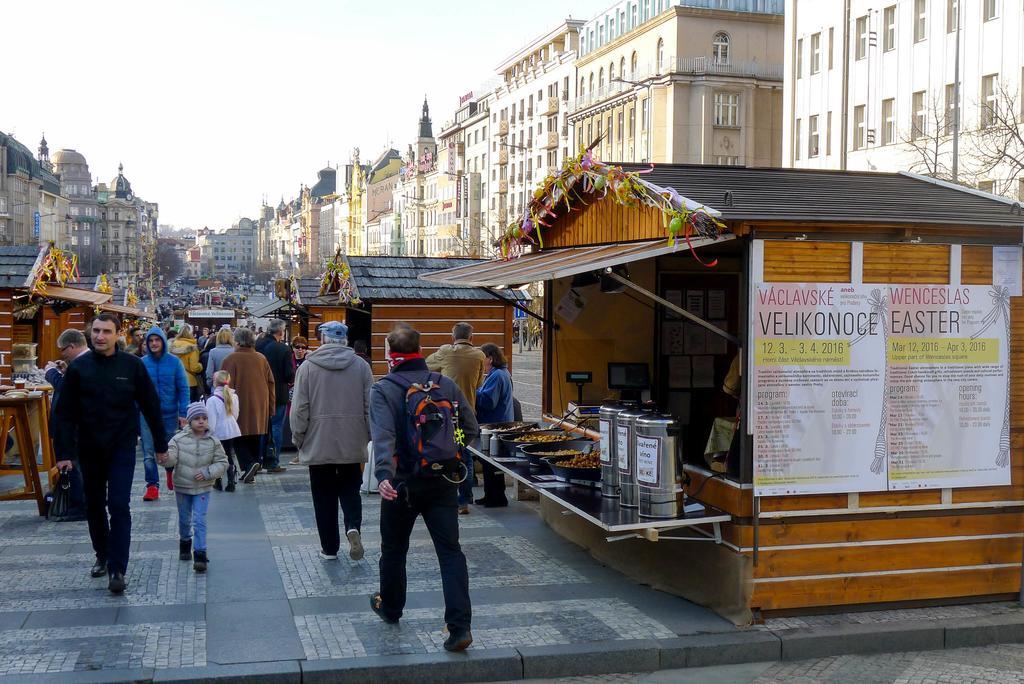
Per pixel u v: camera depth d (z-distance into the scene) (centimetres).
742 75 6675
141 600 767
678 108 6712
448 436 668
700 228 702
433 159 13212
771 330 713
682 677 650
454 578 660
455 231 11456
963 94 4088
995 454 762
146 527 1041
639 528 701
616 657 659
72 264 2272
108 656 641
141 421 1193
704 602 755
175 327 2648
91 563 881
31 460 1084
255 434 1310
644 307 1021
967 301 752
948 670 662
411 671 632
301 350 1912
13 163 15075
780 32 6831
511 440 982
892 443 739
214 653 648
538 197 1009
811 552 726
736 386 767
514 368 5356
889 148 4509
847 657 688
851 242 727
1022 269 764
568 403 1045
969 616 734
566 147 8544
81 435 790
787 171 963
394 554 704
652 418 725
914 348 743
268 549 936
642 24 7106
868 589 740
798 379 718
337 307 2027
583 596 789
